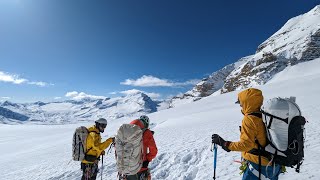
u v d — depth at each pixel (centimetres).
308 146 1073
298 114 409
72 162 1582
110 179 1093
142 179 632
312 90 7031
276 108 408
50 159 1895
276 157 418
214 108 7369
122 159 605
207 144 1529
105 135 3422
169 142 1838
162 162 1254
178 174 1046
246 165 457
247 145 425
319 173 721
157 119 6500
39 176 1323
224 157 1123
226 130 2142
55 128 7219
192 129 2664
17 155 2506
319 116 2189
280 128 403
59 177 1236
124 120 7088
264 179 432
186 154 1316
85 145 767
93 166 780
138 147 608
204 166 1030
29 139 4581
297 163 411
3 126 8294
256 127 425
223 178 839
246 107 448
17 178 1371
